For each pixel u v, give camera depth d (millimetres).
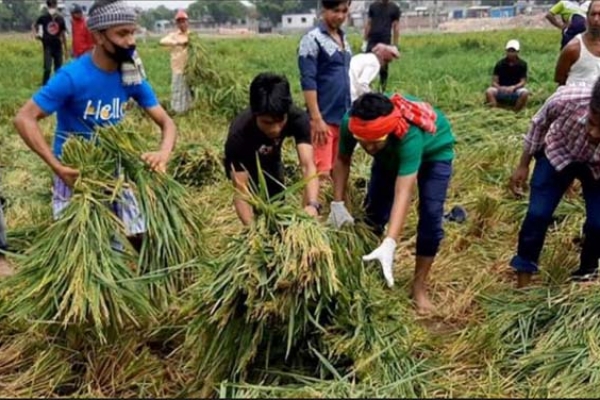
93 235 3670
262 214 3463
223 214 5961
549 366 3602
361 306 3568
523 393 3484
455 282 4867
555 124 4246
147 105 4188
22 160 7816
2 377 3676
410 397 3309
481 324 4121
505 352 3846
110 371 3613
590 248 4578
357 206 4754
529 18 62719
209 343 3461
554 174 4359
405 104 4105
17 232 5352
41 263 3682
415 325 3936
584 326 3822
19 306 3678
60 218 3730
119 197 3863
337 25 5703
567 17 9000
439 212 4363
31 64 22047
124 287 3666
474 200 6082
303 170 4176
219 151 7238
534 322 4020
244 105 10672
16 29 81188
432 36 34875
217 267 3514
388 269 3764
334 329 3484
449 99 11719
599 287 4062
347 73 5754
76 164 3832
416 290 4535
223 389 3211
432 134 4148
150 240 3973
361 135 3883
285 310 3336
